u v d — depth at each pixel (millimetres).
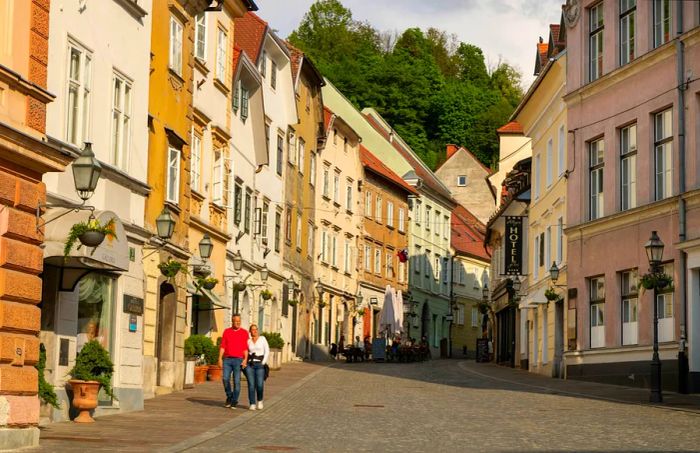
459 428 19891
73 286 19734
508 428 20000
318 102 59938
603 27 37031
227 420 20938
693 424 20953
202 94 33250
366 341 63125
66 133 19469
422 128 106062
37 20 16234
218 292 36250
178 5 28047
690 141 31391
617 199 35781
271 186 49219
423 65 107375
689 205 31234
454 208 97438
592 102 37438
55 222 18297
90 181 17031
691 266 30750
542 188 46688
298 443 17016
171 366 27859
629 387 33781
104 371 20297
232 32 37062
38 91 15914
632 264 34562
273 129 49625
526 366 51750
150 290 25562
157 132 26219
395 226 79938
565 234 39188
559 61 41188
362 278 72625
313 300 60531
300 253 57062
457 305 95562
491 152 110438
